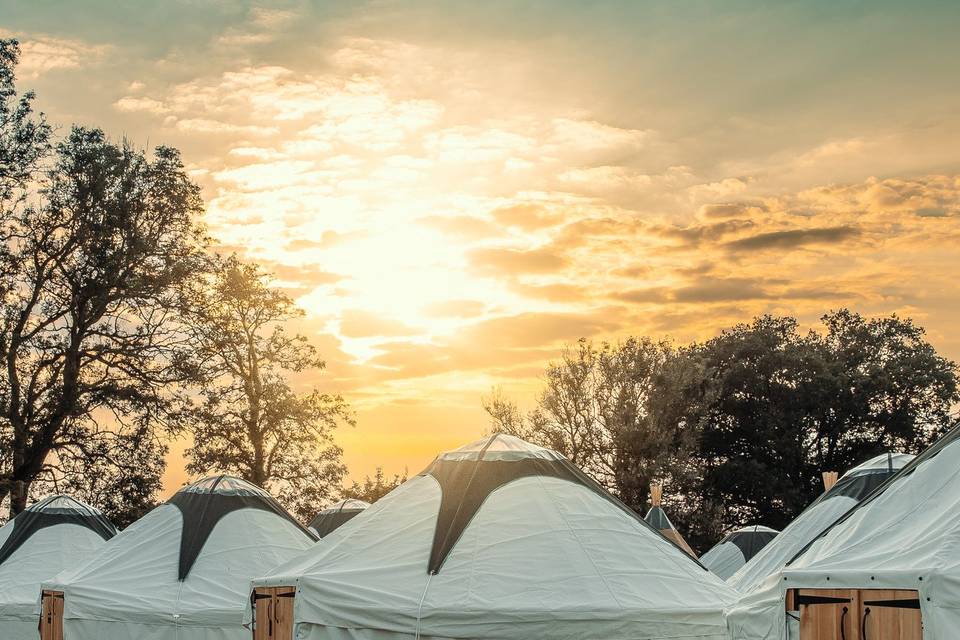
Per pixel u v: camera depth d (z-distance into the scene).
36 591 22.52
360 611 14.18
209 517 20.41
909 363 58.09
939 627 8.88
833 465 56.88
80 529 25.05
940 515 10.09
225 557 19.62
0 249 41.47
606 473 53.12
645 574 14.75
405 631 13.90
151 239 43.94
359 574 14.73
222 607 18.50
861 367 58.88
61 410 41.06
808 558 11.02
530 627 13.62
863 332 60.25
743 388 58.09
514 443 17.12
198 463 48.44
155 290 43.53
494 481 16.06
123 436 43.81
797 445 56.16
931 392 58.16
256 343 50.00
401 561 14.89
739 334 60.72
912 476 10.91
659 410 52.81
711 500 54.09
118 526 43.38
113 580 19.42
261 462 49.28
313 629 14.57
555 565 14.46
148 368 44.59
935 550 9.48
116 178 43.34
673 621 14.01
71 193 42.62
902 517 10.52
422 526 15.54
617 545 15.19
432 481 16.55
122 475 43.44
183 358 45.06
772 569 17.66
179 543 19.97
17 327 41.12
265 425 49.06
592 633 13.69
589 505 15.98
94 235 42.22
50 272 42.56
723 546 31.31
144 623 18.59
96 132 43.41
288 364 50.84
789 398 57.19
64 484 42.56
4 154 41.47
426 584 14.27
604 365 53.53
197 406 46.78
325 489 50.69
